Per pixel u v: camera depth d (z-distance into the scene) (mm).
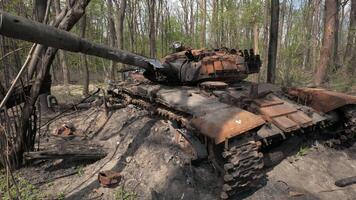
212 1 23422
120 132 8047
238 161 4891
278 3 11023
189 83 7688
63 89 20031
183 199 5449
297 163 6746
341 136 7609
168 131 7031
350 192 5762
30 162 6660
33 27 3338
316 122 6684
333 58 20672
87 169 6547
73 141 8078
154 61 6332
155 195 5523
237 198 5484
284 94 7871
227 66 7625
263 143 5988
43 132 8977
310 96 7547
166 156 6391
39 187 5816
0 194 5500
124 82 9977
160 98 6770
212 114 5332
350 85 15953
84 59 16484
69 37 3883
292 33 22516
